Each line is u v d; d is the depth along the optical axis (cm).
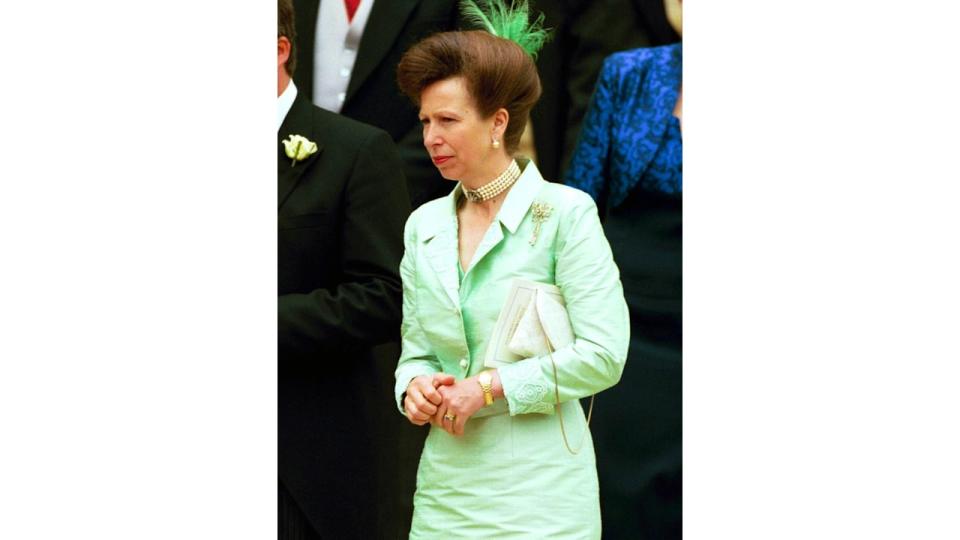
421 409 1111
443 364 1146
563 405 1135
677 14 1288
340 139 1274
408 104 1287
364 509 1286
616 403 1298
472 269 1123
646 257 1293
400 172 1282
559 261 1116
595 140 1295
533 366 1098
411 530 1171
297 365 1275
